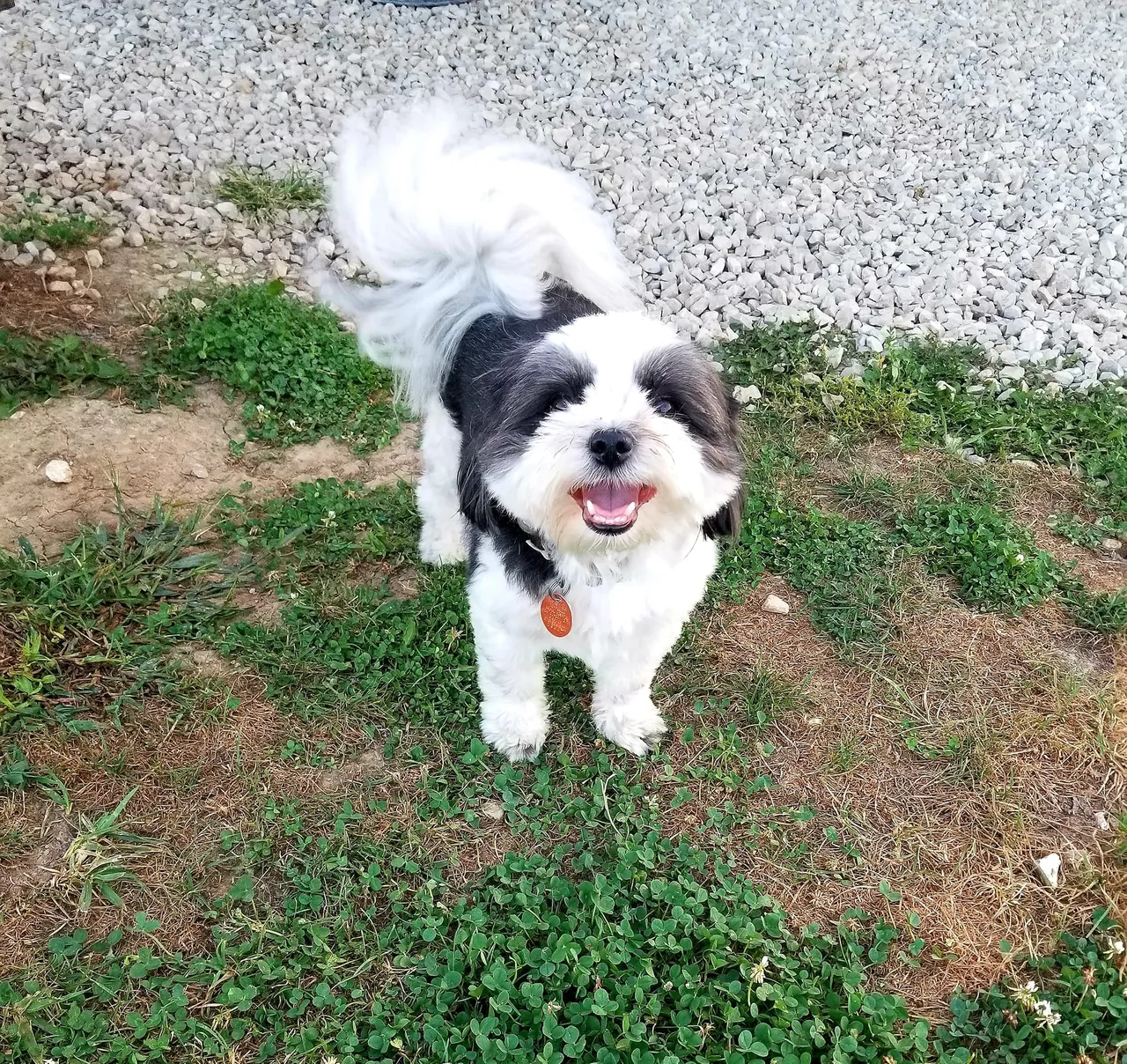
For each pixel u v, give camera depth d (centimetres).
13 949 61
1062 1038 58
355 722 75
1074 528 96
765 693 79
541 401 60
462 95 162
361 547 89
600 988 58
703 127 158
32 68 155
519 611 67
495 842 69
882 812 72
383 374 107
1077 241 135
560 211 73
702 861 67
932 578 91
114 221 125
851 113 164
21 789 68
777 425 107
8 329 104
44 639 77
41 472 91
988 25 195
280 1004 60
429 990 59
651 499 58
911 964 63
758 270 129
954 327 122
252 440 99
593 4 194
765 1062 56
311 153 145
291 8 182
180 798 70
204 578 85
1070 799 73
